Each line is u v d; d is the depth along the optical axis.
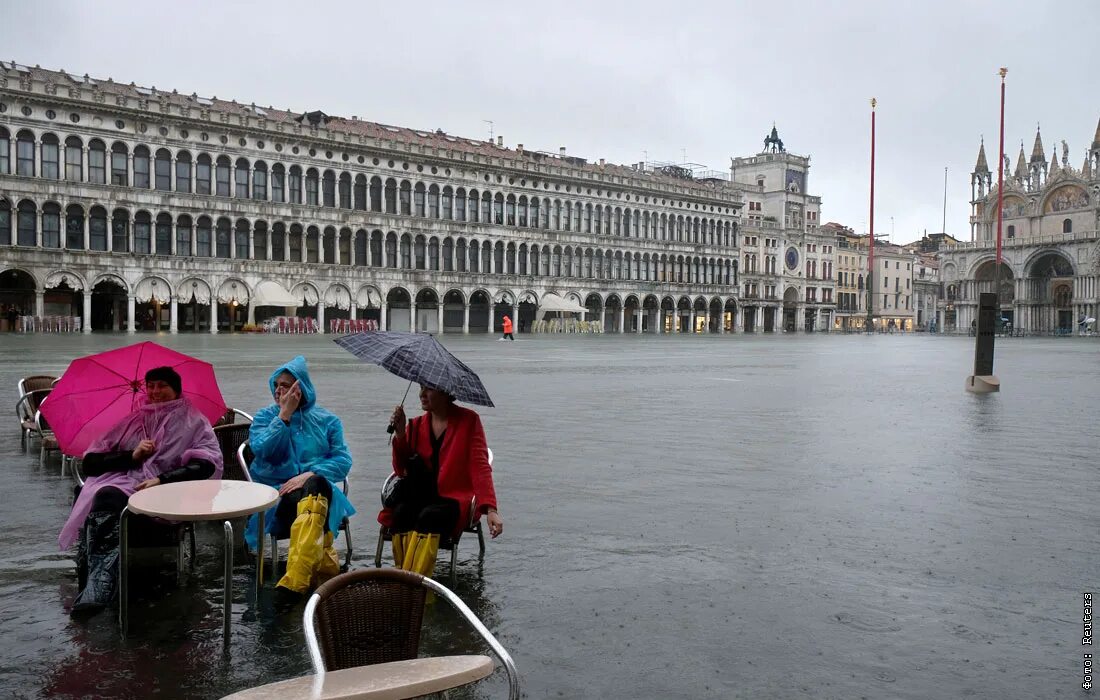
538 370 30.28
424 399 6.63
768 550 7.12
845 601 5.90
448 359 6.68
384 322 84.75
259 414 7.27
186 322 75.56
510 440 13.20
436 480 6.54
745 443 12.98
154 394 7.01
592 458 11.58
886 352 51.16
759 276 126.44
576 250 102.19
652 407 18.09
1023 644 5.17
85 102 67.31
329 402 18.30
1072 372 31.48
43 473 10.13
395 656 4.05
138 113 70.06
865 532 7.71
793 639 5.23
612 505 8.76
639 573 6.52
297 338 60.72
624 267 108.06
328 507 6.50
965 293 137.25
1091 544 7.34
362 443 12.63
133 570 6.71
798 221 133.00
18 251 64.31
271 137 77.75
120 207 69.50
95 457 6.75
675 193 112.50
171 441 6.87
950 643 5.18
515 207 96.69
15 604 5.87
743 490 9.51
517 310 96.69
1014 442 13.21
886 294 149.88
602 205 105.19
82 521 6.34
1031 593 6.08
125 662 4.94
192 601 5.99
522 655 4.98
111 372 7.68
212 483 6.15
